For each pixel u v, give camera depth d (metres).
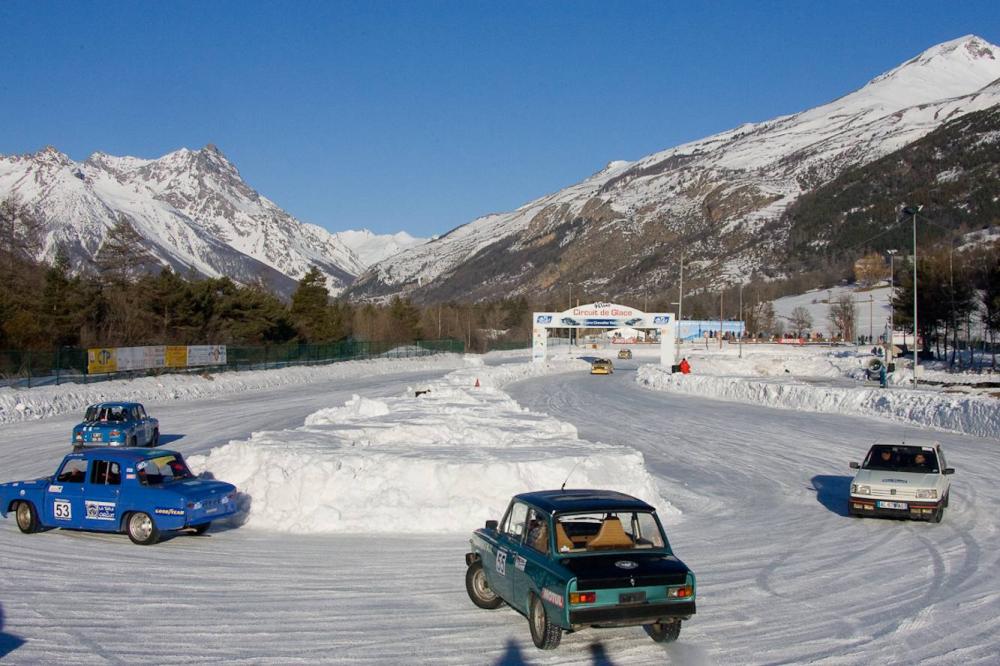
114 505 14.23
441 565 12.77
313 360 71.69
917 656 8.94
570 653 9.04
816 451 27.50
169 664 8.55
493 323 171.38
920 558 13.63
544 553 9.12
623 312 77.50
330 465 16.09
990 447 27.59
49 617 10.11
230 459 17.48
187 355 52.94
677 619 8.77
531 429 22.83
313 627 9.83
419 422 22.75
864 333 143.38
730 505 18.69
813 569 12.91
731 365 77.31
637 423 35.72
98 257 78.50
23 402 35.41
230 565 12.72
